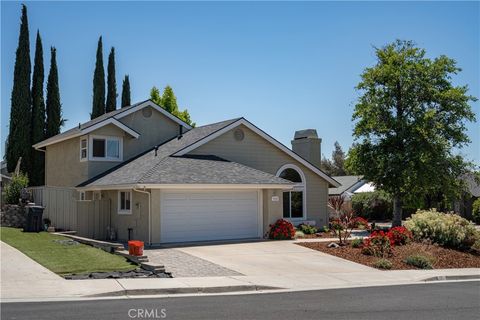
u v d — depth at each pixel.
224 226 21.81
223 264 15.39
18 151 35.72
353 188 47.75
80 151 26.39
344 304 10.44
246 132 26.36
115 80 42.62
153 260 15.84
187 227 20.86
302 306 10.16
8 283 11.82
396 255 17.53
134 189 19.83
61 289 11.33
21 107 36.03
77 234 22.08
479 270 16.11
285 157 27.67
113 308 9.62
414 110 27.50
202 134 25.94
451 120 27.81
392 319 9.07
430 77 28.00
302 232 25.34
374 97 28.61
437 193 31.94
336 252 18.17
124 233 21.89
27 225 22.95
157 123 28.39
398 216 28.95
